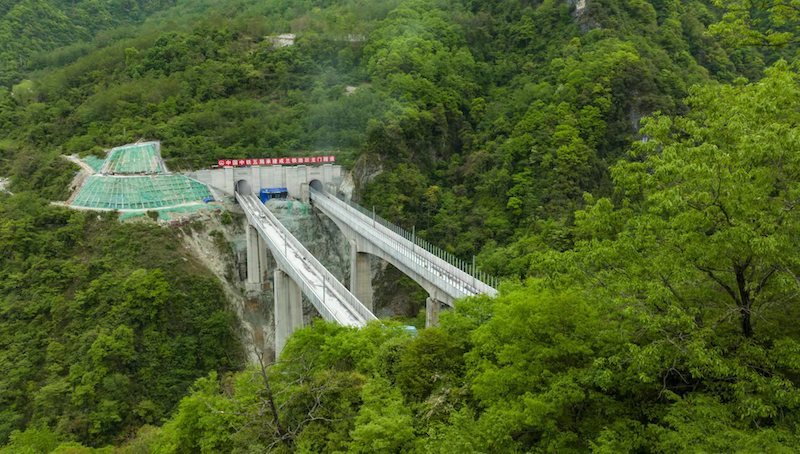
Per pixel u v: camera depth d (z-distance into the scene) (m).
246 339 105.81
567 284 31.62
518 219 111.88
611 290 28.89
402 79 145.00
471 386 32.38
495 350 32.47
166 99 148.12
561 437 26.89
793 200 24.52
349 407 37.56
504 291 41.09
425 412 33.28
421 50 156.62
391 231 100.50
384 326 51.66
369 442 31.67
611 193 107.94
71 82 159.38
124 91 145.50
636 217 29.70
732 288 28.05
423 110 139.62
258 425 38.16
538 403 26.53
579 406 28.95
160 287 93.31
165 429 47.72
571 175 110.44
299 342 50.53
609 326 29.12
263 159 134.50
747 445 21.23
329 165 137.38
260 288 118.88
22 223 102.12
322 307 72.06
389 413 32.94
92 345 81.69
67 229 104.81
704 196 24.62
